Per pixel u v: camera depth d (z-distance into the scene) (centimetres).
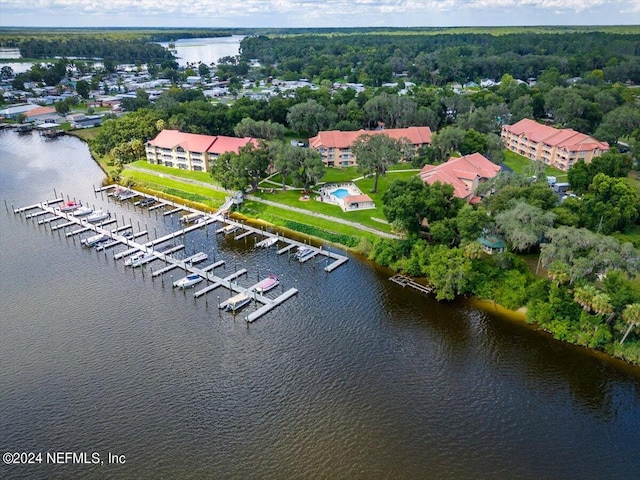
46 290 11162
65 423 7619
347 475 6825
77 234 14050
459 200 12350
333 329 9888
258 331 9812
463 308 10575
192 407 7925
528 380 8556
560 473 6869
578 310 9588
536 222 10850
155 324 9994
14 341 9406
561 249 9700
